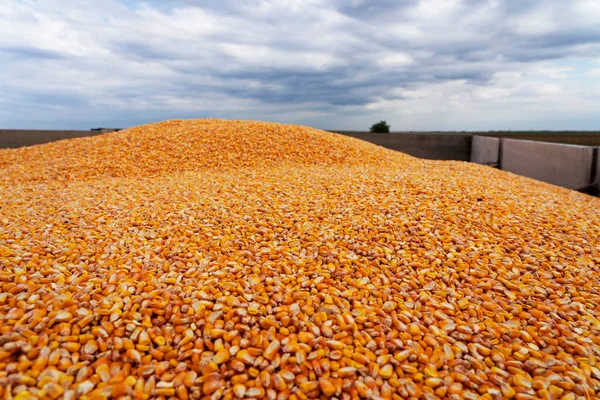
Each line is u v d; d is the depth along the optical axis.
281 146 6.25
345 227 2.74
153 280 2.05
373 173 4.50
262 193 3.56
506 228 2.85
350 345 1.70
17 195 4.04
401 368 1.60
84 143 6.80
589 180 5.75
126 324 1.71
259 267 2.25
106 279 2.04
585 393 1.51
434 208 3.09
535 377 1.59
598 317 1.99
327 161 5.88
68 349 1.54
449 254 2.44
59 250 2.34
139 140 6.50
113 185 4.32
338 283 2.12
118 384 1.40
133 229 2.75
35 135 10.16
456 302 2.05
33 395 1.32
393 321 1.86
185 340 1.65
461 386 1.54
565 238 2.78
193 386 1.45
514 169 8.36
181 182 4.29
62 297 1.83
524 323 1.92
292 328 1.77
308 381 1.50
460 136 11.52
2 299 1.80
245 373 1.53
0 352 1.47
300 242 2.55
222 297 1.91
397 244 2.53
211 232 2.69
